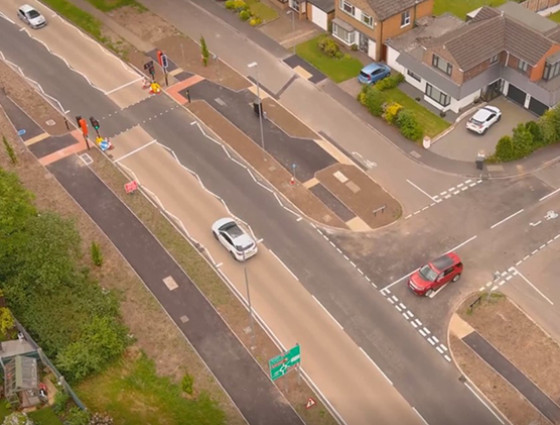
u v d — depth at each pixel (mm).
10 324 46406
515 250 54812
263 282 53562
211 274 54250
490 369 47000
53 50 79250
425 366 47469
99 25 82875
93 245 53406
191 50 78812
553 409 44688
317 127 67938
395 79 72000
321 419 44750
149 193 61500
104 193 61594
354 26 76188
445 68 67250
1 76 75500
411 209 58906
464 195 59875
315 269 54375
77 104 71750
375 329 49906
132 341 49062
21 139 67625
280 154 65062
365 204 59656
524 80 67000
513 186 60375
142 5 86125
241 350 48781
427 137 64188
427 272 51594
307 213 59062
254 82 73875
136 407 44469
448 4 84562
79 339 47281
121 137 67562
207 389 46344
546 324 49531
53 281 48938
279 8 84812
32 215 50781
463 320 50031
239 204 60219
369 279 53344
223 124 68750
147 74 75438
